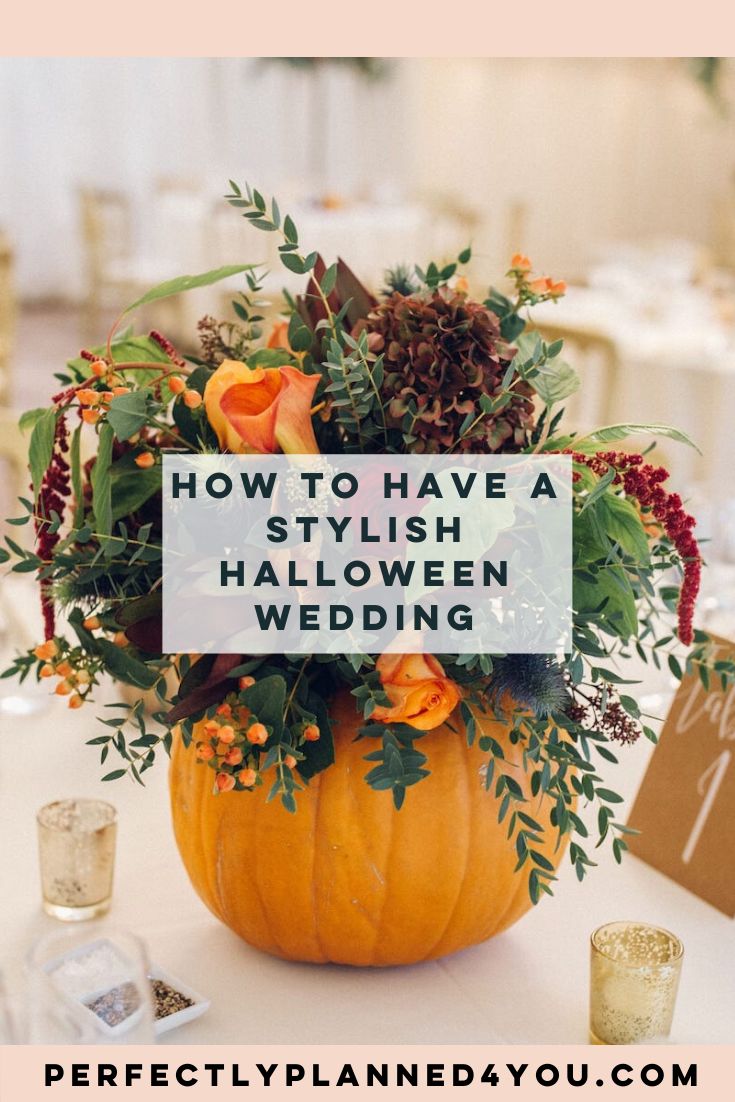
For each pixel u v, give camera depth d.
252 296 1.01
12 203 7.99
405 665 0.85
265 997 0.96
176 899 1.09
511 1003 0.96
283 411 0.83
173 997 0.93
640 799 1.17
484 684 0.90
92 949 0.75
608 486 0.85
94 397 0.83
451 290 0.88
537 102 8.63
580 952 1.03
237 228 6.07
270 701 0.83
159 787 1.27
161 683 0.89
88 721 1.40
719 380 3.58
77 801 1.06
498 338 0.86
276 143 8.46
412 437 0.83
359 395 0.84
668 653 1.00
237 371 0.83
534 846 0.97
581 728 0.89
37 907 1.06
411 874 0.93
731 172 8.98
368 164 8.68
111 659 0.88
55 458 0.95
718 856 1.09
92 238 6.91
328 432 0.91
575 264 8.90
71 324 7.54
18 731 1.37
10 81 7.84
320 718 0.88
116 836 1.12
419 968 1.00
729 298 4.34
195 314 5.95
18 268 8.07
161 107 8.20
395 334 0.86
